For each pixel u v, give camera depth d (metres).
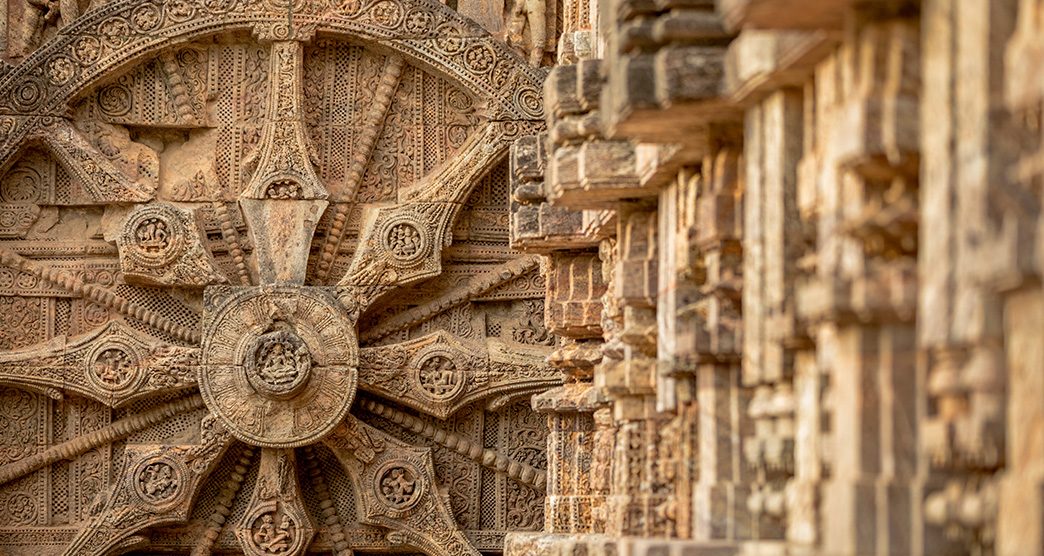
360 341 19.38
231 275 19.30
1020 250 6.13
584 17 16.72
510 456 19.59
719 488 9.73
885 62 7.20
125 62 19.17
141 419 19.27
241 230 19.41
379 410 19.30
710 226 9.79
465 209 19.69
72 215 19.48
